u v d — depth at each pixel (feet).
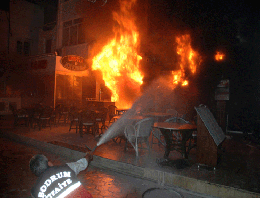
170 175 12.76
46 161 5.99
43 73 42.19
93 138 23.36
